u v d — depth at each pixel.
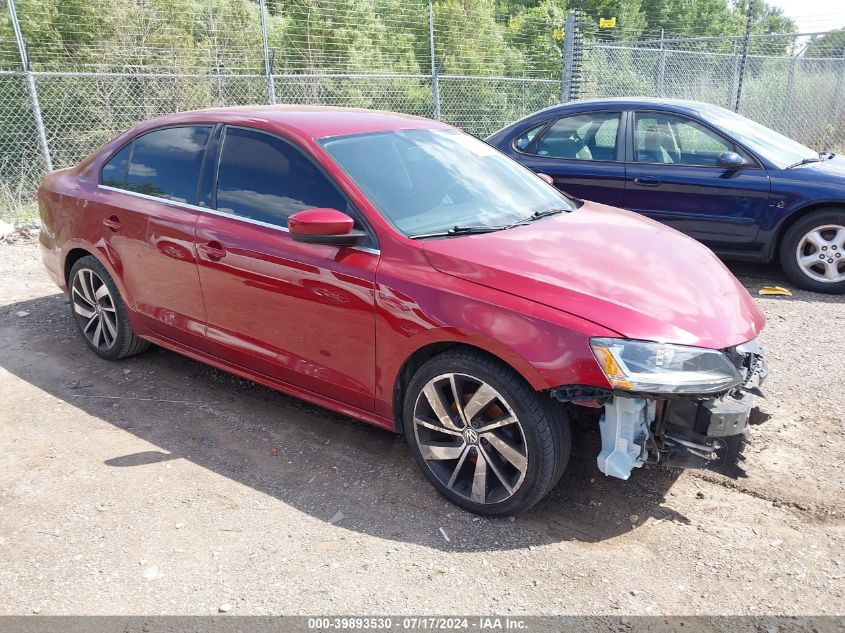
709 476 3.38
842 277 6.06
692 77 15.62
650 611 2.55
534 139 7.16
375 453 3.63
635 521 3.06
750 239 6.25
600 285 2.94
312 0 13.60
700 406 2.76
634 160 6.62
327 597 2.62
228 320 3.81
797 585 2.66
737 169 6.19
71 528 3.01
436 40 15.00
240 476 3.42
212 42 12.91
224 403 4.18
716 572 2.74
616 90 15.58
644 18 36.19
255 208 3.67
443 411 3.08
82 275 4.68
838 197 5.84
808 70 15.86
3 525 3.03
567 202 4.17
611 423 2.83
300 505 3.19
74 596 2.62
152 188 4.19
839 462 3.48
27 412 4.05
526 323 2.77
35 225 8.68
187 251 3.88
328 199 3.43
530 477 2.88
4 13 11.03
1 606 2.56
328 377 3.46
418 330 3.02
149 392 4.32
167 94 12.12
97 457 3.57
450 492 3.15
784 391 4.26
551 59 17.27
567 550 2.88
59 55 11.23
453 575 2.73
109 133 11.52
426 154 3.87
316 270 3.33
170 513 3.12
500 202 3.79
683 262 3.31
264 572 2.75
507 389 2.84
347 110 4.22
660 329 2.76
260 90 12.96
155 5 12.41
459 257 3.05
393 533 2.99
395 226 3.27
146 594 2.63
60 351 4.94
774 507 3.14
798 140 16.14
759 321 3.19
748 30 12.55
